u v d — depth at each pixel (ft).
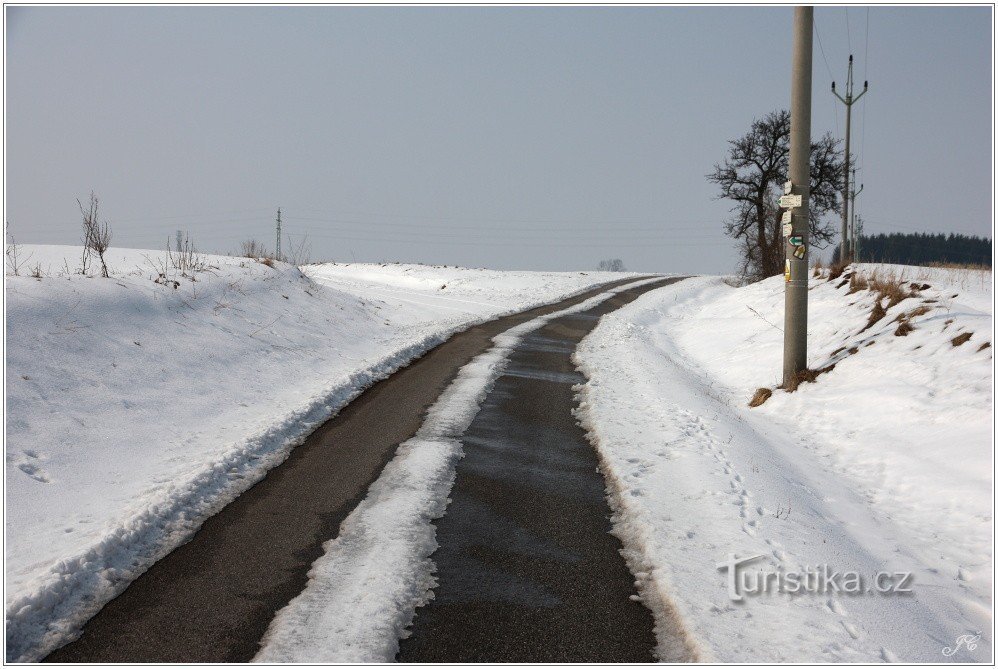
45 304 32.45
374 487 21.27
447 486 21.53
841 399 30.83
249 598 14.43
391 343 56.13
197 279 49.78
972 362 28.37
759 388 36.35
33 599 13.60
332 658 12.28
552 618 13.93
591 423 29.53
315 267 178.70
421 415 30.83
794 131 34.40
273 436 26.37
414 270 157.48
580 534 18.15
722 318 68.74
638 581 15.58
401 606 14.17
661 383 37.81
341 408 32.09
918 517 20.34
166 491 19.62
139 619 13.58
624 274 175.32
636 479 22.03
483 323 70.38
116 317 35.70
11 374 25.91
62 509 18.54
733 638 13.10
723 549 16.99
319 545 17.06
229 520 18.60
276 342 44.75
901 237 273.75
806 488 22.56
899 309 39.27
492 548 17.11
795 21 34.01
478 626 13.53
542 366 44.83
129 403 27.89
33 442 22.22
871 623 13.94
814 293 60.49
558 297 109.40
